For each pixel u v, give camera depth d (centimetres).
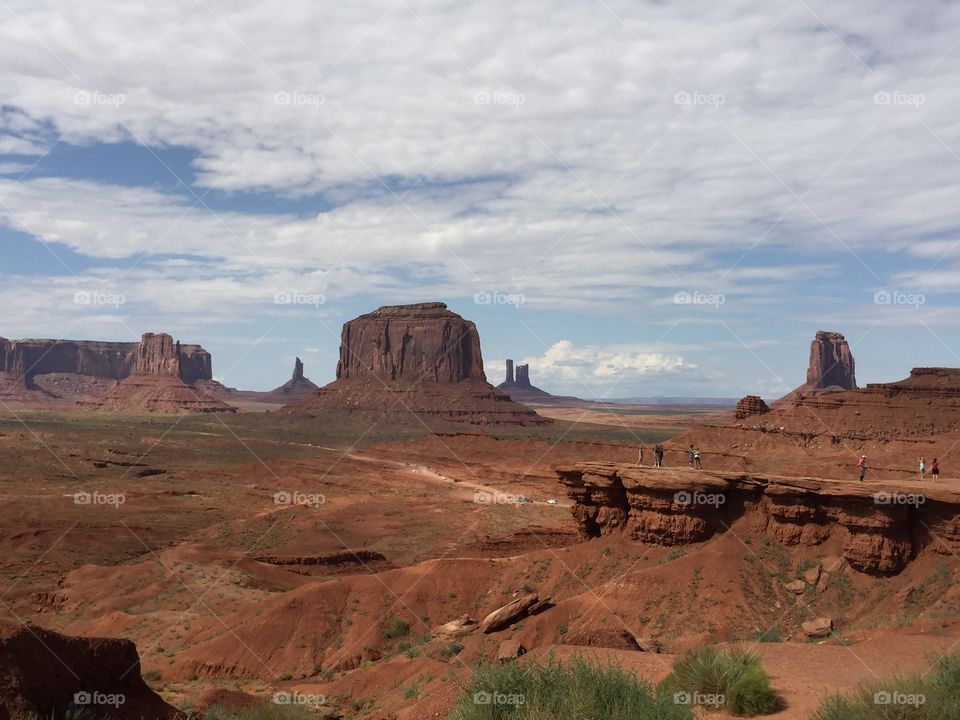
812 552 4506
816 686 2019
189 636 5706
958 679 1730
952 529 4134
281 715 3112
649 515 5081
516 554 7425
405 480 16212
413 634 5141
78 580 7788
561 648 2508
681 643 4078
